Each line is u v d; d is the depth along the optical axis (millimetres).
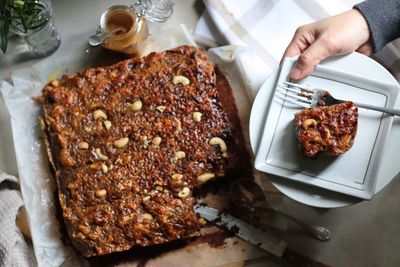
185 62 669
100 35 683
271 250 650
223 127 653
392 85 575
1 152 704
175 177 636
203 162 645
